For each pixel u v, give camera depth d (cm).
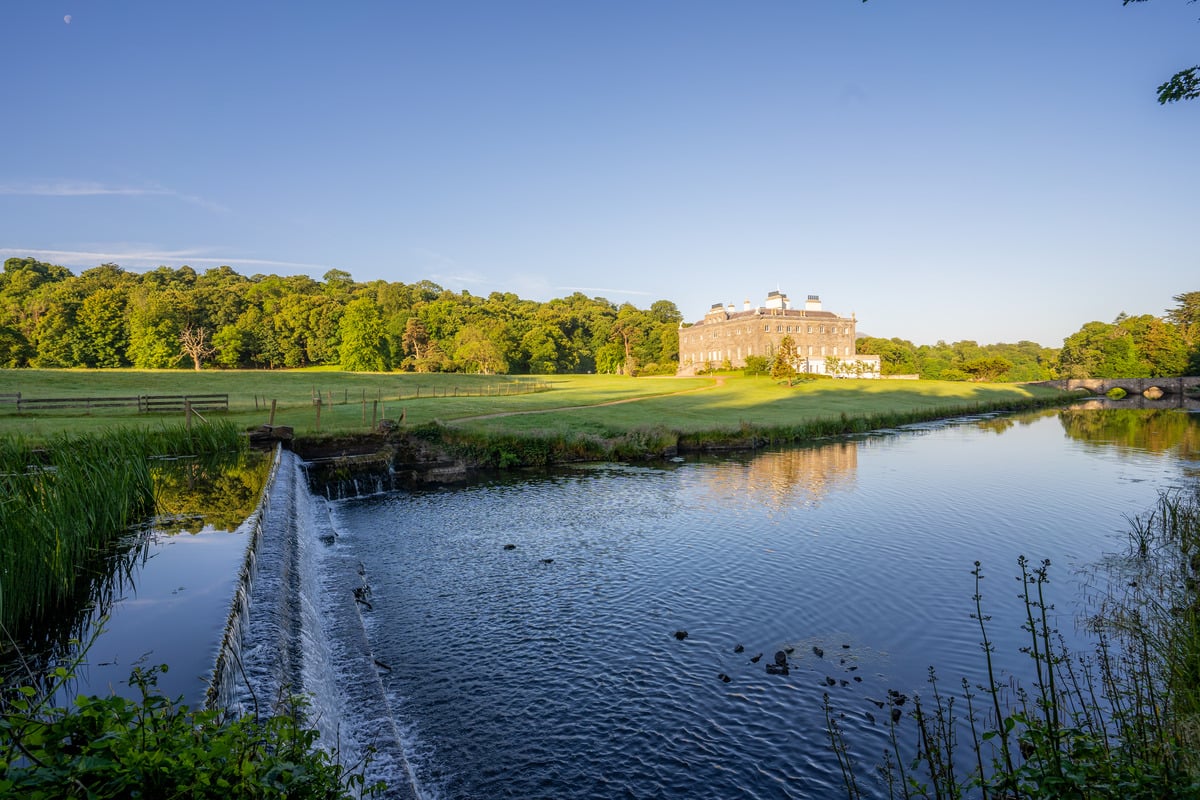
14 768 349
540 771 981
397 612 1583
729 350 12681
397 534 2294
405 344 13550
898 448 4369
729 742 1045
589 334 18212
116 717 409
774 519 2433
